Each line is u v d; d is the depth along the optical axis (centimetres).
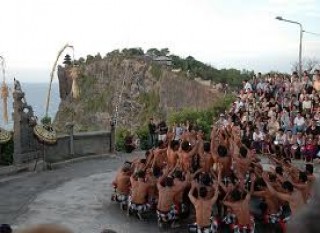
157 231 1228
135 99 7612
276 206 1215
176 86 7006
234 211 1133
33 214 1360
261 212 1264
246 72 6581
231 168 1306
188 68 7450
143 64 7862
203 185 1191
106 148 2427
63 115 8394
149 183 1323
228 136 1491
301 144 2164
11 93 1992
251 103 2525
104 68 8381
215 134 1491
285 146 2191
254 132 2247
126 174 1427
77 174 1948
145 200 1327
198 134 1473
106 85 8206
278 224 1215
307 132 2188
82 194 1611
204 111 3011
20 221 1290
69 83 8306
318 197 158
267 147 2208
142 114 7375
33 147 2008
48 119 2095
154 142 2567
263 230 1238
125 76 7950
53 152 2120
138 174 1334
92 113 8044
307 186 1184
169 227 1256
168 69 7481
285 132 2231
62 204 1477
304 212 158
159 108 7150
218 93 6194
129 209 1343
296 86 2527
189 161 1327
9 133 1909
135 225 1279
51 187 1705
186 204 1288
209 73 6956
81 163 2197
